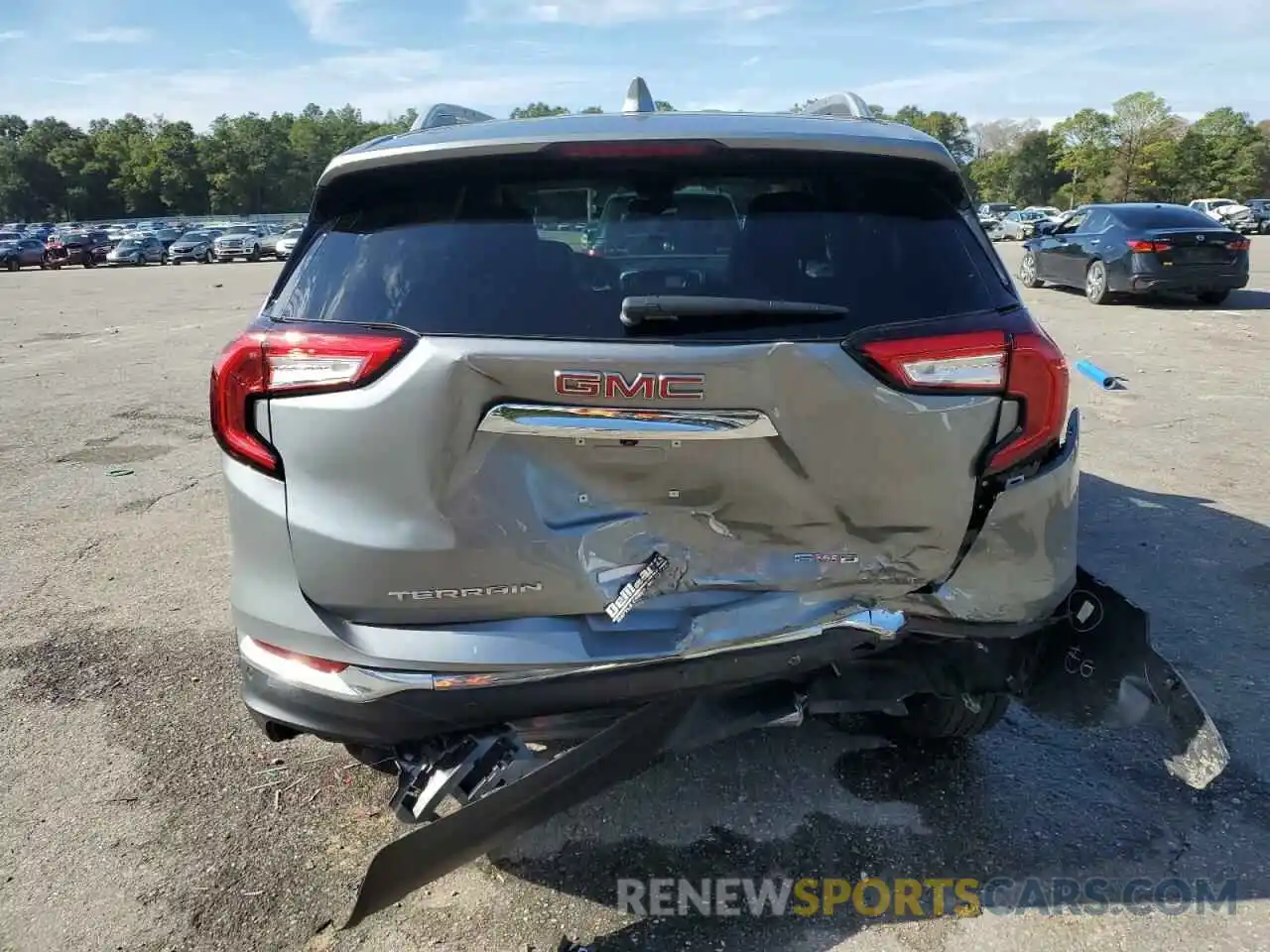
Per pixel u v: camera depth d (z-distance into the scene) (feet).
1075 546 8.41
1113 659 8.61
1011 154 372.38
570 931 8.19
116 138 382.42
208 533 18.47
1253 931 8.00
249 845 9.36
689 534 7.50
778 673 7.73
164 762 10.80
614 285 7.34
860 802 9.78
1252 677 11.94
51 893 8.71
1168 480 20.01
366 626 7.59
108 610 14.92
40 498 20.71
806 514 7.48
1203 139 288.92
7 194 384.27
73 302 74.90
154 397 32.04
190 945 8.12
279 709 7.75
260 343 7.47
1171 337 38.68
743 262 7.48
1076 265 52.01
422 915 8.41
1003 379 7.49
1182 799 9.74
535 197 7.65
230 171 361.71
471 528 7.29
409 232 7.65
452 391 7.04
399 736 7.58
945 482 7.50
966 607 7.89
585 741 7.64
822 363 7.07
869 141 7.63
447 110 10.85
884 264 7.59
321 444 7.33
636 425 7.05
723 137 7.47
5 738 11.33
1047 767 10.33
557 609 7.54
